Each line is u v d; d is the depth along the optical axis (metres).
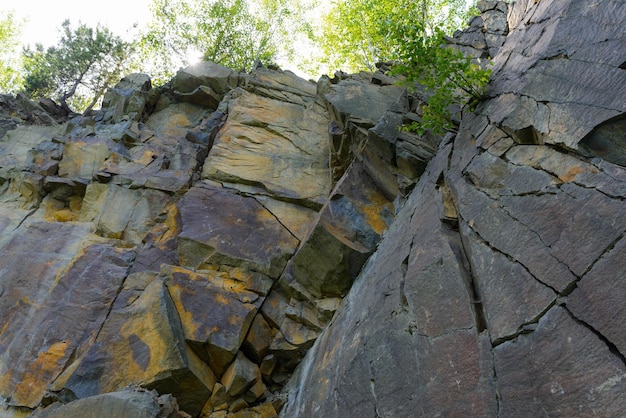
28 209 11.13
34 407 7.27
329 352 6.86
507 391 4.01
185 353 7.43
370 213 9.20
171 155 12.16
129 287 8.82
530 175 5.55
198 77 14.29
